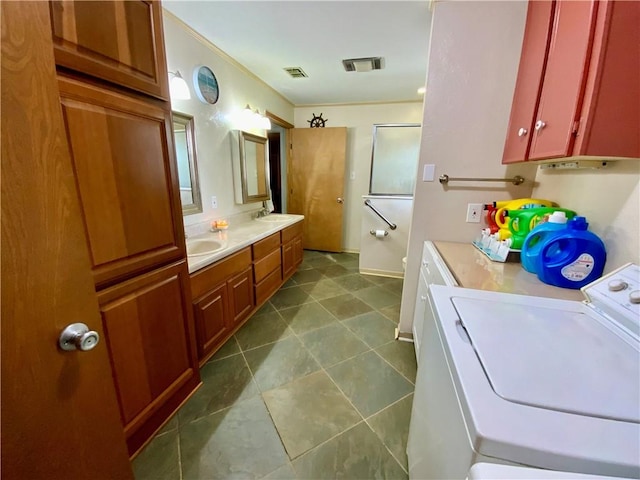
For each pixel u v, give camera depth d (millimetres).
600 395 512
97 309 753
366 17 1859
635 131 849
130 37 1047
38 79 576
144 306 1198
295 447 1281
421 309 1713
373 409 1494
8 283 555
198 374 1604
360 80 3100
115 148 1013
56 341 656
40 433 651
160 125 1211
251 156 2971
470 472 430
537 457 432
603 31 811
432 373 813
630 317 701
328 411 1477
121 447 888
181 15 1858
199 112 2215
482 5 1518
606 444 429
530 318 775
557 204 1428
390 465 1207
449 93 1655
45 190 606
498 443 445
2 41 512
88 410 763
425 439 849
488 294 933
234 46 2305
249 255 2273
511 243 1364
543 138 1113
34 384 625
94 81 938
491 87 1601
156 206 1217
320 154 4195
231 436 1330
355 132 4191
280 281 2984
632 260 940
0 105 517
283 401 1540
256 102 3047
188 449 1266
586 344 661
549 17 1092
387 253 3525
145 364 1229
